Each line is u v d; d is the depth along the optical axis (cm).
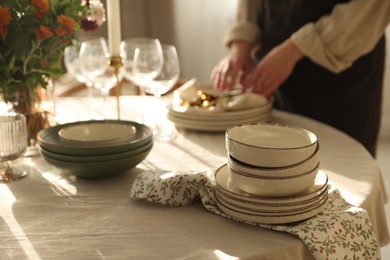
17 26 117
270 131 99
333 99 194
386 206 265
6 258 80
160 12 329
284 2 190
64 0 123
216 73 184
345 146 136
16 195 105
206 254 81
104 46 169
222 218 93
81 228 90
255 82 171
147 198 98
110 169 110
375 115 198
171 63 153
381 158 328
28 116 129
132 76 163
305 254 86
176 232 88
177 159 127
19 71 123
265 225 89
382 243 113
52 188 109
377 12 164
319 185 94
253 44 196
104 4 153
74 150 107
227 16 325
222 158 127
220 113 145
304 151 87
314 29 168
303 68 192
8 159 113
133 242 85
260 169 87
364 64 189
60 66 129
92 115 167
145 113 171
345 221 90
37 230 90
